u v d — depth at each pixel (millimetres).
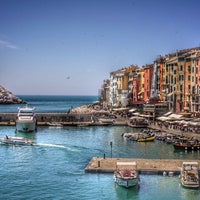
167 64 141375
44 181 59125
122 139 102688
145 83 169375
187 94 126938
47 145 92125
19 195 53062
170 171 60594
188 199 51344
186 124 103375
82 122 143750
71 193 53719
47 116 147625
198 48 140875
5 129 130750
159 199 51406
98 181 58375
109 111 185500
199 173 59000
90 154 79938
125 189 54656
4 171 65312
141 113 150250
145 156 77125
